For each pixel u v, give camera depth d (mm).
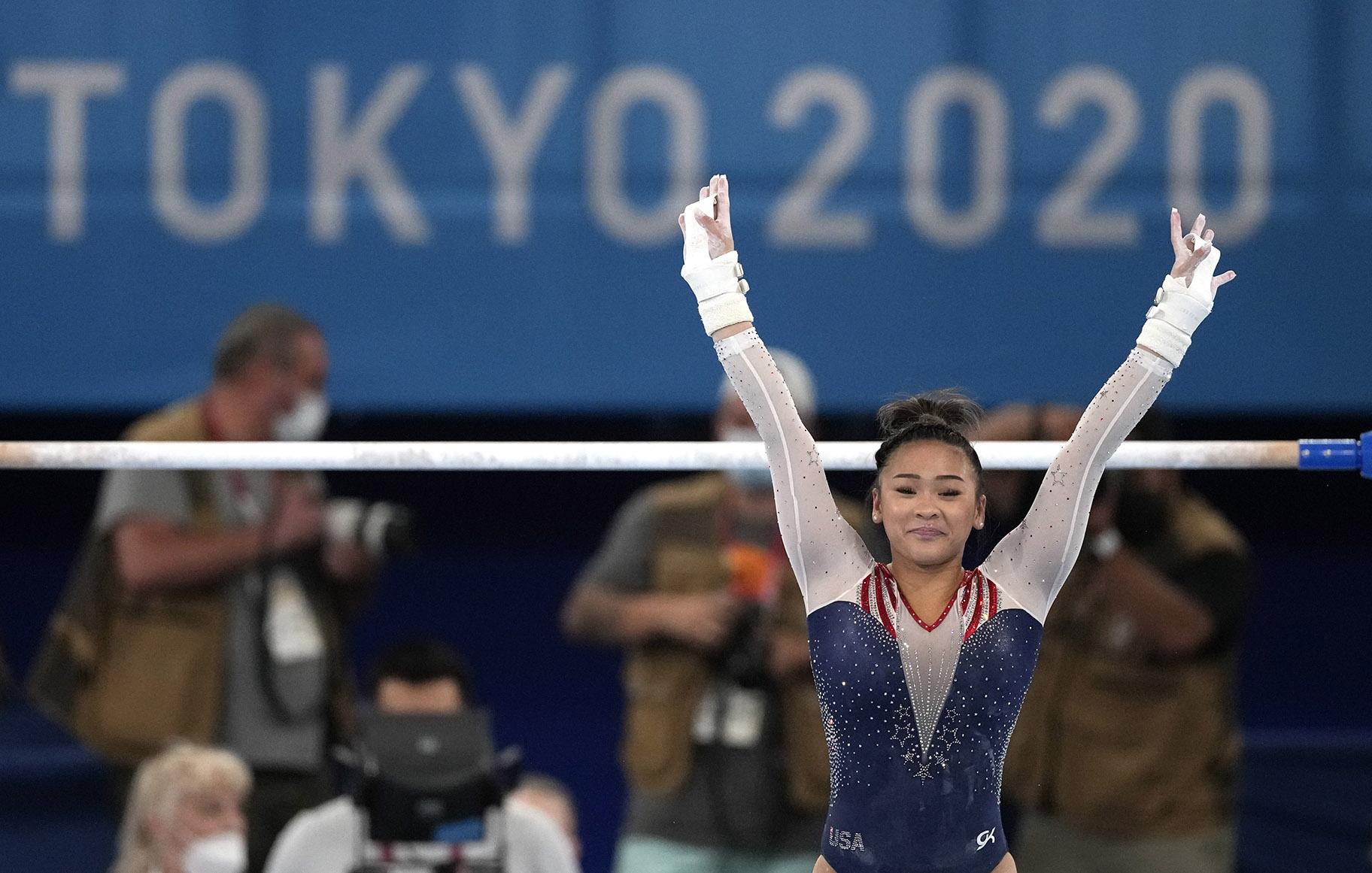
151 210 26109
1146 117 26469
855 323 26406
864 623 13398
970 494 13195
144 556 20656
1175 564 21812
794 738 20312
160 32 26047
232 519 21328
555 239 26422
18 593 31422
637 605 20859
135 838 19688
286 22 26125
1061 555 13570
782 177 26344
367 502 34719
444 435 33531
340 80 26219
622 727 28969
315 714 21438
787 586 20797
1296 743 27734
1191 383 26594
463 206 26344
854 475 31297
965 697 13289
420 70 26281
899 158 26406
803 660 20391
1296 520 35125
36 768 26766
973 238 26422
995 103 26391
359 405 26297
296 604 21438
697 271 13781
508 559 34156
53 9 25984
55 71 25969
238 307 26172
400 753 17953
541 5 26297
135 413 33312
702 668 20500
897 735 13289
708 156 26359
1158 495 21734
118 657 21016
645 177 26375
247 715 21078
